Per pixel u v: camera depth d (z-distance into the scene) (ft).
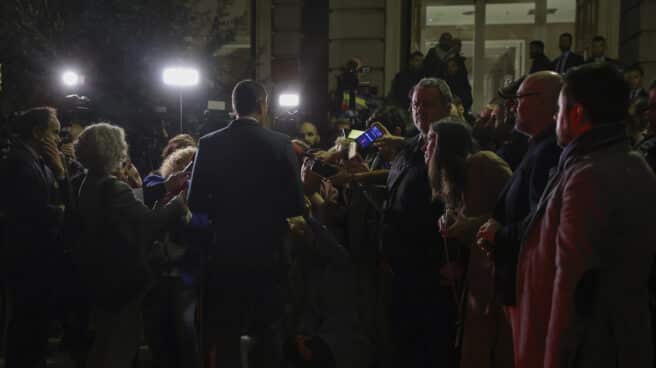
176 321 12.87
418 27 39.75
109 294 12.07
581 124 7.69
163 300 12.84
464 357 10.24
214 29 28.99
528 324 7.97
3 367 12.96
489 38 40.27
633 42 34.09
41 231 12.82
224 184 11.54
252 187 11.55
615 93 7.54
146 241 12.22
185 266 12.87
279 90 40.24
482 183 10.24
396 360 11.63
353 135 15.46
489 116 15.25
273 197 11.61
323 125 39.17
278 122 21.86
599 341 7.32
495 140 14.64
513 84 10.80
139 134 25.57
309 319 15.21
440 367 11.11
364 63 39.09
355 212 14.88
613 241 7.37
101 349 12.07
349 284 18.19
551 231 7.67
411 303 11.37
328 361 13.34
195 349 13.04
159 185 13.42
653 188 7.48
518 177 9.11
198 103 27.12
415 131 15.94
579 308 7.28
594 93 7.55
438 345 11.14
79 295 13.30
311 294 15.12
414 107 11.93
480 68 40.06
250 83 11.90
